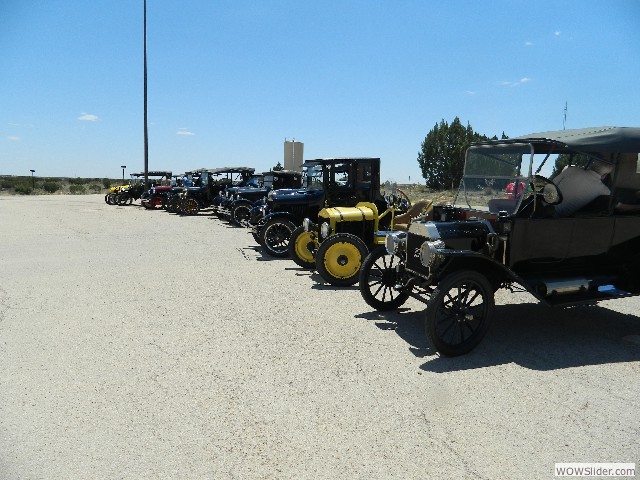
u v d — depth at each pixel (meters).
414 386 4.13
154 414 3.65
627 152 5.14
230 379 4.26
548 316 6.17
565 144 4.96
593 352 4.92
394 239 5.76
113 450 3.18
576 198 5.36
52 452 3.16
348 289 7.65
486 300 4.90
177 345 5.09
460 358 4.77
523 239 5.07
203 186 22.86
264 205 12.62
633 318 6.09
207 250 11.63
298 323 5.85
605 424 3.50
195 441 3.29
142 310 6.38
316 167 10.49
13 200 37.69
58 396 3.95
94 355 4.82
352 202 10.04
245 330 5.58
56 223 18.42
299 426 3.48
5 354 4.85
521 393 3.99
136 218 20.78
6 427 3.48
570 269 5.48
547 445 3.23
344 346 5.08
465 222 5.24
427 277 5.12
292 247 9.12
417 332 5.54
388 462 3.04
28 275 8.62
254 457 3.10
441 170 41.50
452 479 2.87
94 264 9.72
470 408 3.74
